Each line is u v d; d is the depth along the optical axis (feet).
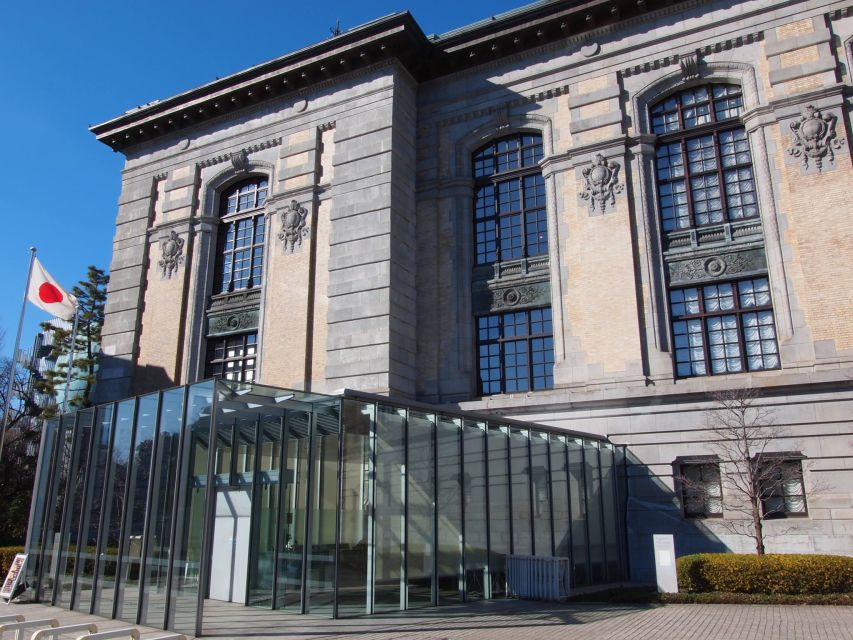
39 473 57.57
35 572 54.29
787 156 64.80
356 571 43.55
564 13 76.43
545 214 76.48
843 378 56.90
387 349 70.90
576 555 59.16
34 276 85.87
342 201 78.95
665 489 61.82
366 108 81.20
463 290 76.84
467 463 52.90
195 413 41.65
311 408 46.37
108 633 29.53
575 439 62.23
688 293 67.72
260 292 84.38
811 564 49.29
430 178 81.56
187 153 95.55
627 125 73.10
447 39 81.97
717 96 71.56
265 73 88.38
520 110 79.61
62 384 122.42
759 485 55.31
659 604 48.21
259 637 35.45
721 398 59.41
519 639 34.37
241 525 49.49
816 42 66.33
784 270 62.85
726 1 71.41
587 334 68.90
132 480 45.60
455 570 49.90
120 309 93.04
